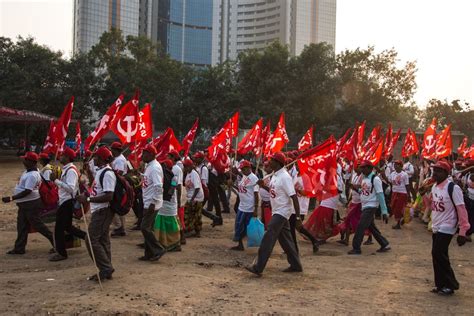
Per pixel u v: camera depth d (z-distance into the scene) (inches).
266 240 302.8
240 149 583.8
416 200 620.4
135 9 4256.9
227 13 5349.4
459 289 283.7
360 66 1923.0
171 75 1872.5
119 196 280.1
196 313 228.7
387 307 245.6
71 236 354.9
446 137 631.8
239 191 397.1
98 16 4023.1
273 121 1766.7
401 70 1909.4
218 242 428.1
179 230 381.1
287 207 304.5
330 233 426.3
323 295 264.7
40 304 235.0
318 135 1984.5
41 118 1421.0
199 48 5147.6
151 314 224.2
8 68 1737.2
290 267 319.9
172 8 4889.3
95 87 1882.4
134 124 417.7
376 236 403.2
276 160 305.6
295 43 4990.2
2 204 626.2
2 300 241.4
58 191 344.8
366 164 389.4
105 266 279.0
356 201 421.4
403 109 2177.7
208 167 544.4
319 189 368.5
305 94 1782.7
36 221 352.2
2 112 1241.4
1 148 2427.4
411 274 320.5
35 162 351.3
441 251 269.7
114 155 410.6
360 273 320.8
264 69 1795.0
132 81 1797.5
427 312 239.5
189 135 543.2
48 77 1804.9
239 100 1797.5
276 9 5113.2
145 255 339.9
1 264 326.0
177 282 280.4
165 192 370.6
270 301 250.8
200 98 1882.4
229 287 276.1
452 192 263.6
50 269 312.7
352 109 1867.6
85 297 246.7
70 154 335.3
